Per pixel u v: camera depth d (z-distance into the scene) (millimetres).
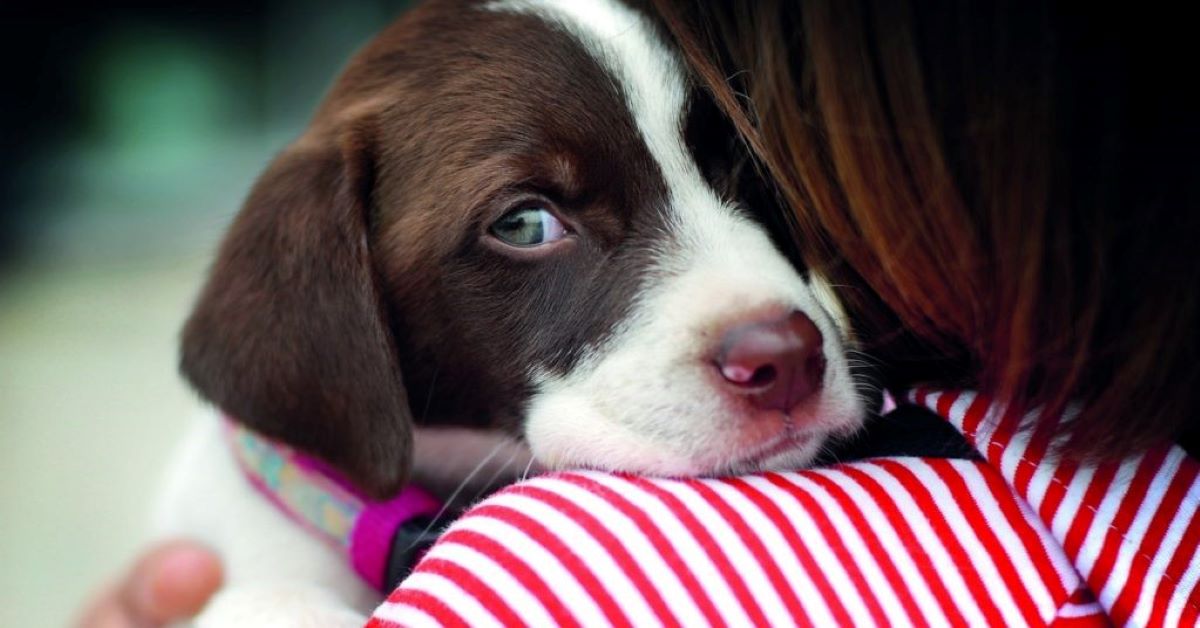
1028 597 352
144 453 900
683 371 428
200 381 469
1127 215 350
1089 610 352
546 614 343
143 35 1439
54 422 929
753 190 451
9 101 1381
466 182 451
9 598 751
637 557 347
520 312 453
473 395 466
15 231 1250
